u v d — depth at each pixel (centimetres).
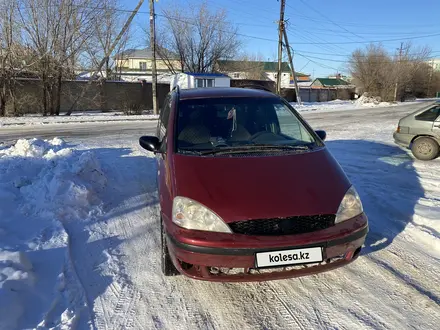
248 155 318
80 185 475
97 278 311
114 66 3180
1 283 267
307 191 276
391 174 645
